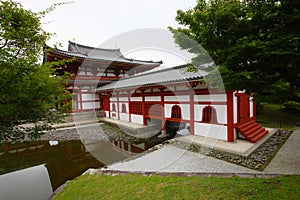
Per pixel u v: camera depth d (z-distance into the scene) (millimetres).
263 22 2537
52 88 3314
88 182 4254
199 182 3484
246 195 2732
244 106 8125
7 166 6855
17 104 2738
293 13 2098
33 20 2631
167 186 3412
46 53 3102
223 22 2756
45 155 8102
